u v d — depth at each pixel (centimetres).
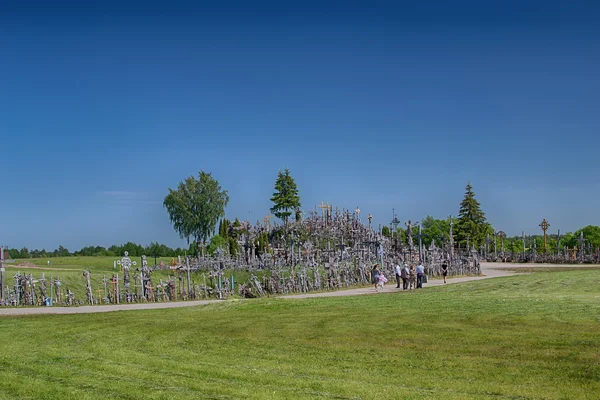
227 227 8188
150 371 1636
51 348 2045
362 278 5109
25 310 3597
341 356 1761
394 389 1377
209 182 10750
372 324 2272
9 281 4781
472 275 6300
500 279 4828
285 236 7019
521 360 1597
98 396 1373
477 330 2022
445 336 1958
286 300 3309
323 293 4462
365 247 6312
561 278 4612
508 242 14950
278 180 10419
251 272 5738
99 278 5250
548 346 1727
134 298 4300
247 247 7144
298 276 4859
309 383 1455
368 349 1834
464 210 11750
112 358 1839
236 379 1520
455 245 11494
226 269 6016
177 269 4869
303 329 2247
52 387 1464
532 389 1332
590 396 1264
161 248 11406
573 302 2569
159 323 2592
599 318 2098
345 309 2791
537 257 9569
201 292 4662
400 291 4131
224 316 2762
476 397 1290
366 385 1423
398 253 6309
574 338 1800
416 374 1515
